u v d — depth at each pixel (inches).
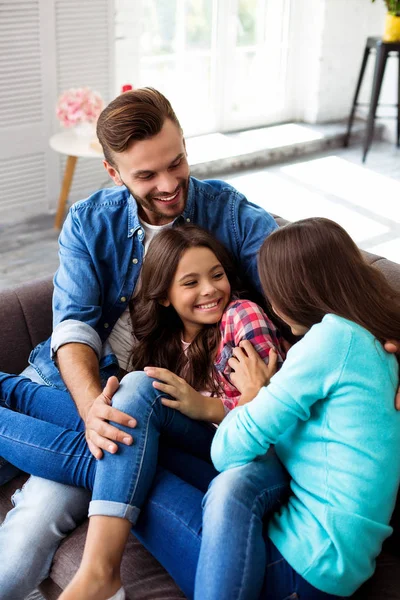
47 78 145.6
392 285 63.1
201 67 192.7
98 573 49.2
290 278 49.1
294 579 47.2
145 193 62.7
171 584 53.6
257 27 198.4
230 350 62.3
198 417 58.6
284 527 48.5
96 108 140.9
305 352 47.2
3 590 53.8
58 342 65.2
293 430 50.6
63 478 57.4
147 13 175.5
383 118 198.2
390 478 46.8
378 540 47.1
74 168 145.8
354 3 203.5
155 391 56.6
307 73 210.7
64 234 70.2
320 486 47.7
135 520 51.8
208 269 62.4
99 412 54.6
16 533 55.5
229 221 69.9
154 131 59.9
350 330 46.8
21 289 75.2
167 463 57.8
